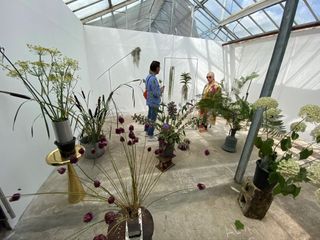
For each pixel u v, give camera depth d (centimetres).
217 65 512
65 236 126
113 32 395
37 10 186
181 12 459
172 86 482
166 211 150
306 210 155
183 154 249
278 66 135
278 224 141
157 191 173
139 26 513
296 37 331
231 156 249
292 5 119
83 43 364
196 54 482
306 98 309
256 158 245
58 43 236
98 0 317
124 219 79
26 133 157
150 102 272
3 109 132
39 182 173
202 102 240
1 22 134
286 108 346
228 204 160
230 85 523
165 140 191
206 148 270
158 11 504
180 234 130
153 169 207
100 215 144
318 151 262
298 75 325
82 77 342
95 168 208
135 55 425
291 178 93
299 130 108
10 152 136
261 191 131
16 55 149
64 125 135
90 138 221
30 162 161
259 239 128
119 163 218
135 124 359
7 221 127
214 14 428
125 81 435
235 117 238
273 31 368
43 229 132
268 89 143
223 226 137
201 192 174
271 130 164
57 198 161
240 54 491
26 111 159
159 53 447
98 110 227
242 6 355
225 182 191
